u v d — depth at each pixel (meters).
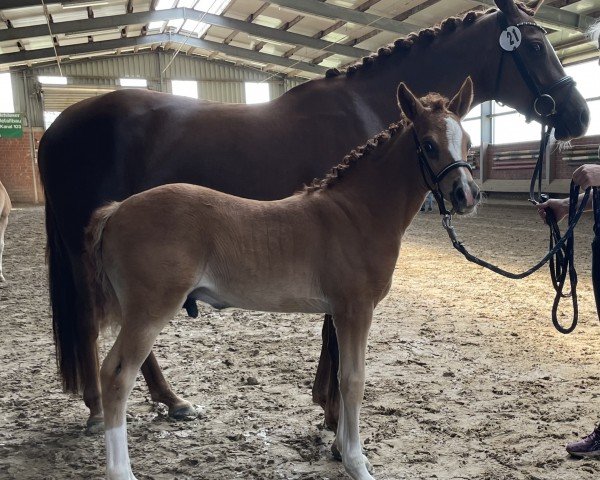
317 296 2.39
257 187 2.94
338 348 2.48
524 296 5.82
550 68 3.12
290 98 3.06
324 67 21.75
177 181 2.98
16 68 21.73
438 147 2.28
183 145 2.98
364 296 2.34
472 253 8.48
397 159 2.41
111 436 2.23
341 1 14.65
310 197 2.42
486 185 17.55
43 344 4.57
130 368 2.23
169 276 2.20
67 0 13.14
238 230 2.28
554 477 2.42
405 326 4.84
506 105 3.31
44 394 3.52
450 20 3.18
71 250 3.08
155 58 23.19
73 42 20.08
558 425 2.91
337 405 2.74
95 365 3.02
